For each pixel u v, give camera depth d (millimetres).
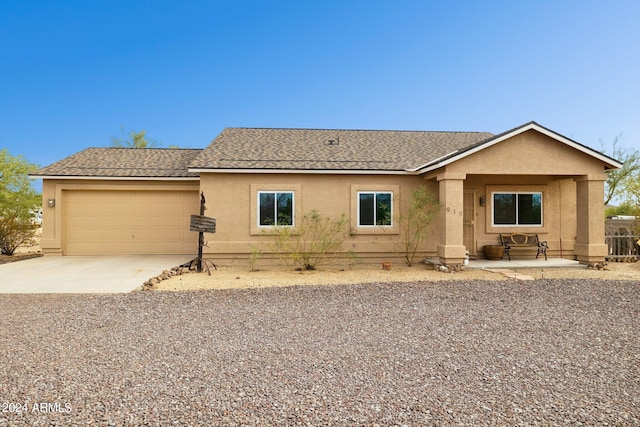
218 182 12836
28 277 10211
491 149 11781
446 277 10609
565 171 12023
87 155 16891
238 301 7559
